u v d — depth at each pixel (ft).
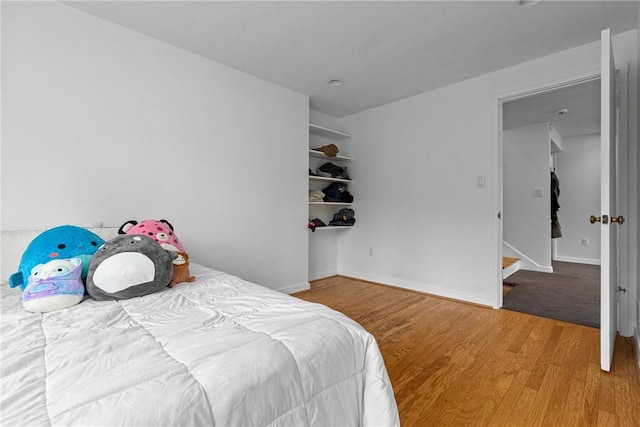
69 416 1.75
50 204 5.92
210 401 2.04
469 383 5.13
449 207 10.16
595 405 4.51
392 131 11.80
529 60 8.38
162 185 7.43
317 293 10.75
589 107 11.64
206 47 7.72
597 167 16.46
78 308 3.81
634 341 6.54
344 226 12.78
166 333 2.98
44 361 2.43
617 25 6.72
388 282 12.01
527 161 14.70
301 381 2.57
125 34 6.88
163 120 7.45
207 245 8.29
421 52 7.96
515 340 6.81
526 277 13.20
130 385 2.05
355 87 10.28
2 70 5.46
